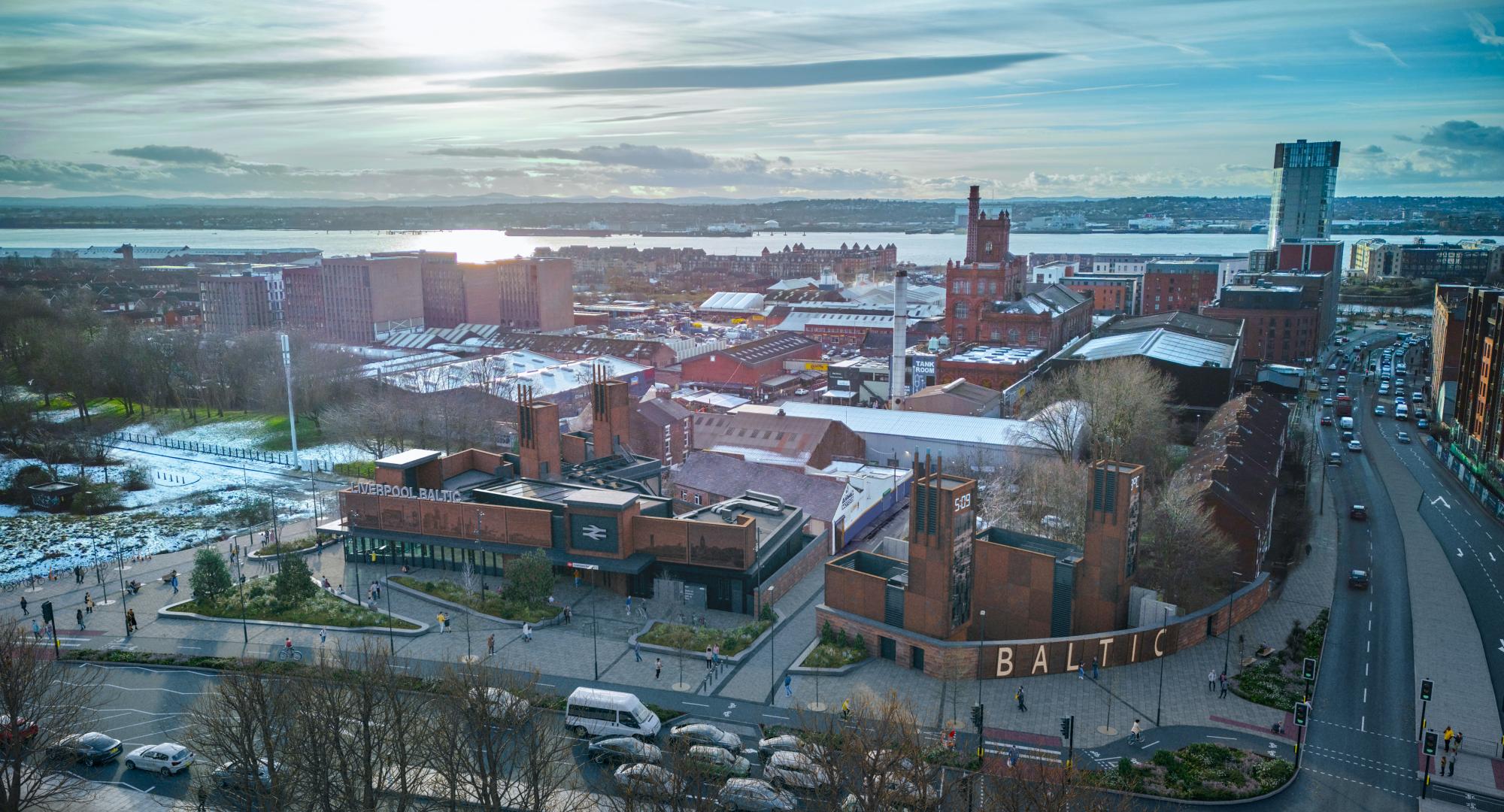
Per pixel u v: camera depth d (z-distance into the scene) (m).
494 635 105.38
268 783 72.56
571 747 79.12
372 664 82.12
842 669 96.75
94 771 78.25
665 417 173.25
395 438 187.88
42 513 156.88
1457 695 93.31
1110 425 161.00
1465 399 181.12
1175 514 113.75
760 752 80.88
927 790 67.25
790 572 121.44
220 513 154.88
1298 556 131.50
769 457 170.88
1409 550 136.38
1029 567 100.75
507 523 121.75
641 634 104.94
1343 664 99.81
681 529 115.31
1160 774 77.50
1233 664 99.06
